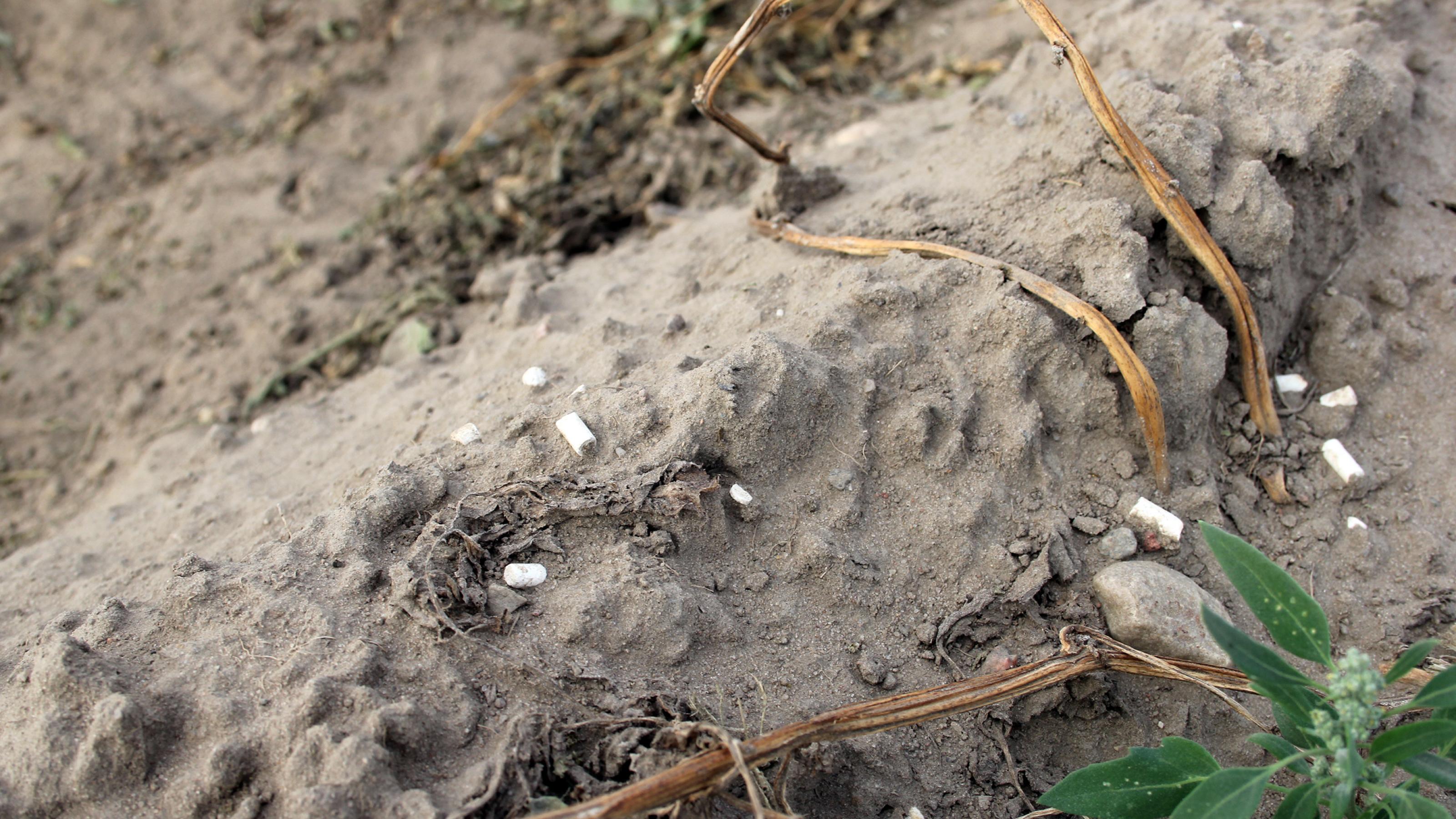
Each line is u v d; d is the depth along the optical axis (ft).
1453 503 1.92
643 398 1.87
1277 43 2.05
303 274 2.61
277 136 3.00
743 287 2.04
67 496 2.40
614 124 2.76
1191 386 1.89
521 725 1.67
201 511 2.05
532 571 1.77
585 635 1.73
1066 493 1.89
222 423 2.39
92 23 3.29
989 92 2.29
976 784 1.77
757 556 1.83
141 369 2.54
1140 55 2.10
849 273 1.99
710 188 2.53
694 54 2.91
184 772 1.65
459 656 1.71
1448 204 2.07
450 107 3.00
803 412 1.86
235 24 3.28
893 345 1.91
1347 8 2.14
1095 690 1.80
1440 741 1.59
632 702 1.70
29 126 3.09
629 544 1.79
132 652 1.73
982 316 1.90
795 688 1.77
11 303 2.71
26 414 2.52
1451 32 2.19
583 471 1.84
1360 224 2.06
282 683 1.68
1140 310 1.89
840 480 1.85
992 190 2.03
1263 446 1.96
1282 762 1.62
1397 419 1.98
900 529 1.85
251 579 1.77
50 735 1.66
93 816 1.64
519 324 2.21
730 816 1.69
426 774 1.65
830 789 1.75
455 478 1.85
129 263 2.74
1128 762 1.68
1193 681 1.75
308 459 2.10
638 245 2.39
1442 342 2.00
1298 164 1.96
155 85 3.17
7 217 2.90
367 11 3.26
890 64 2.80
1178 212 1.89
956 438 1.87
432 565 1.75
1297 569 1.90
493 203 2.64
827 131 2.57
